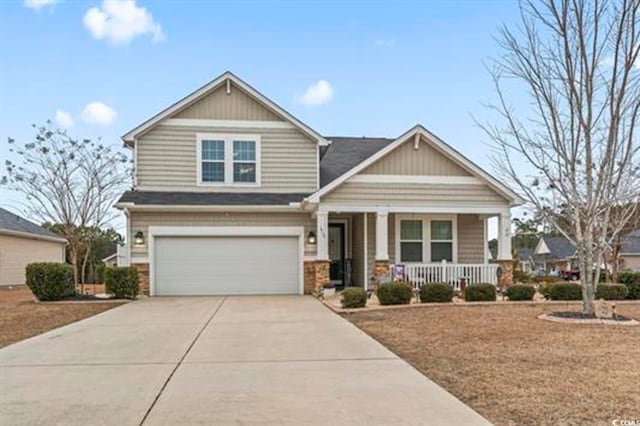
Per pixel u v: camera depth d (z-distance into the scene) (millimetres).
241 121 17750
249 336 8594
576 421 4305
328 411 4547
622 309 12422
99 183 20031
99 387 5406
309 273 17141
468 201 16391
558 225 11281
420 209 16172
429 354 7086
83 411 4594
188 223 16734
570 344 7746
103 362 6648
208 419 4352
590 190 10336
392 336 8602
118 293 15359
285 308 12828
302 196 17438
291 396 5020
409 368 6223
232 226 16891
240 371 6082
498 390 5246
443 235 17641
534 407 4684
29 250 26328
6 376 5941
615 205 11094
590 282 10719
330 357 6883
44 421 4336
